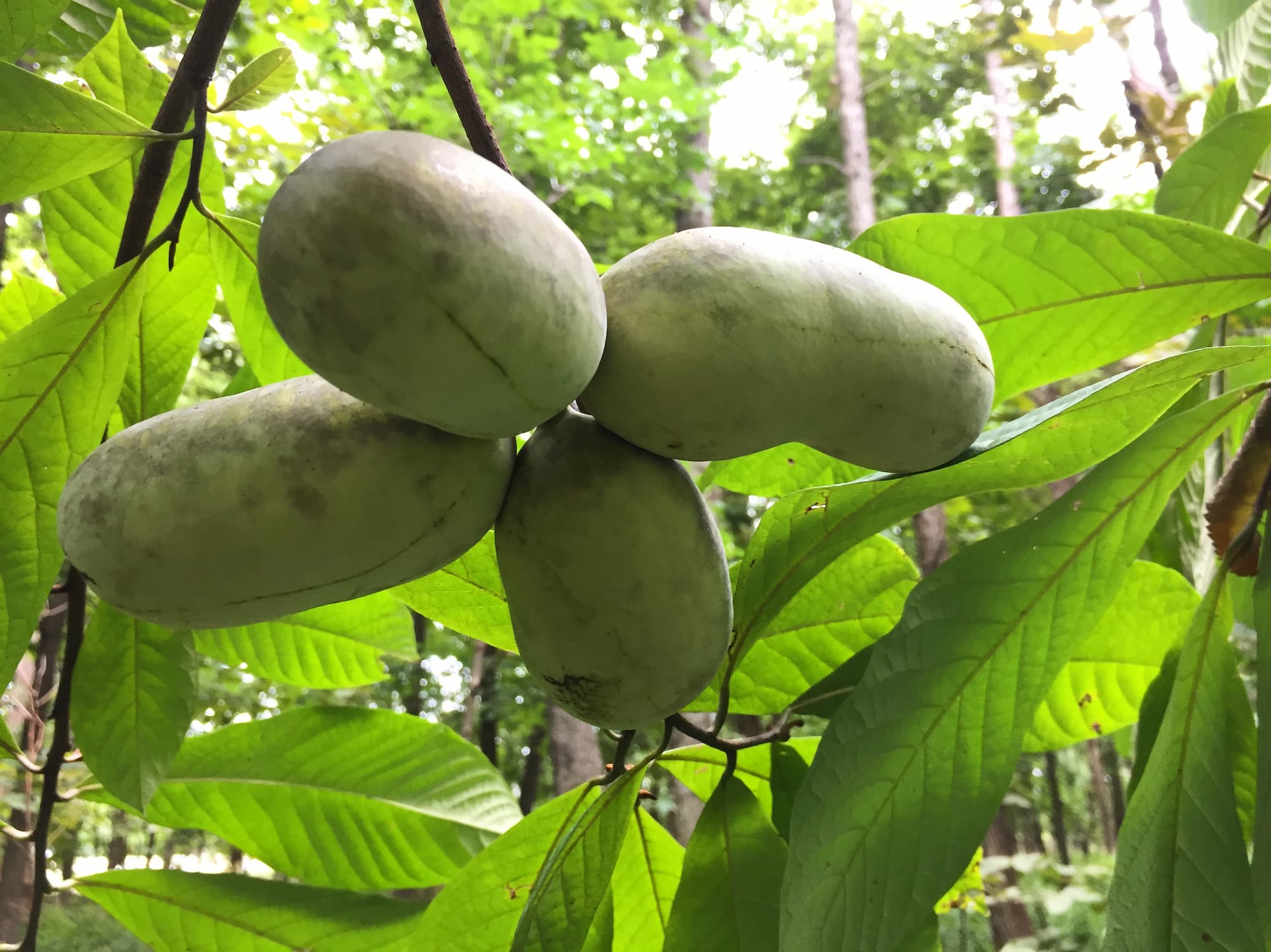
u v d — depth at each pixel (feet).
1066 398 0.91
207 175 1.14
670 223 8.21
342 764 1.43
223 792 1.40
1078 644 1.06
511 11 6.08
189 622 0.79
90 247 1.16
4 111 0.82
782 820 1.18
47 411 0.92
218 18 0.86
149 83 1.12
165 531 0.74
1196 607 1.32
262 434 0.75
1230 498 1.21
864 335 0.82
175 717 1.22
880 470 0.95
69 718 1.21
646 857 1.27
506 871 1.17
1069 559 1.03
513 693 6.73
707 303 0.77
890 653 1.03
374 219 0.58
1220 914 0.96
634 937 1.29
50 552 0.95
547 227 0.65
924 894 0.99
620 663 0.82
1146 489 1.02
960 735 1.03
